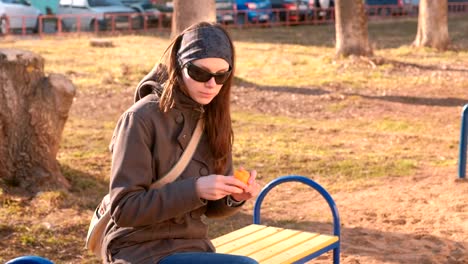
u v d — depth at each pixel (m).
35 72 8.55
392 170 10.61
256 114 15.21
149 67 19.88
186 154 3.67
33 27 29.98
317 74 20.44
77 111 14.77
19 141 8.54
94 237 3.75
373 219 8.29
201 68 3.55
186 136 3.67
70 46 25.89
